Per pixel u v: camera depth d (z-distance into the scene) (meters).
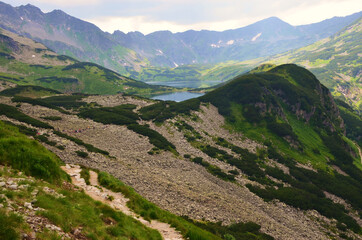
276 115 157.25
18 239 9.71
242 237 50.78
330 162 129.00
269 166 112.06
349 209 89.69
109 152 93.00
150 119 154.25
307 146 137.75
